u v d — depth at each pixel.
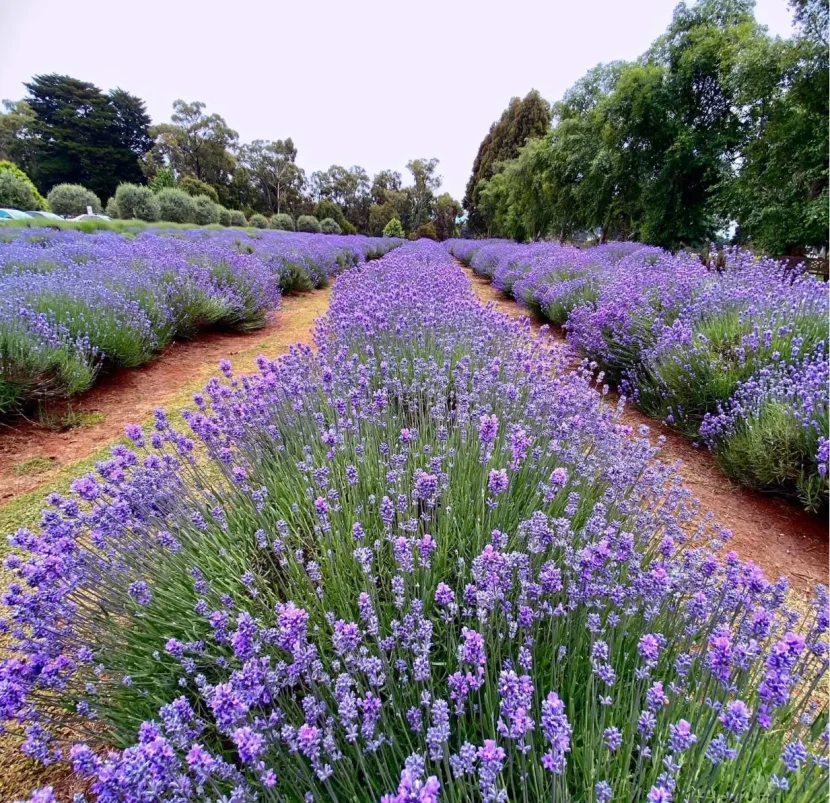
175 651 1.41
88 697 1.49
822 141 10.95
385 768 1.15
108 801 0.95
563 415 2.68
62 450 3.92
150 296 6.25
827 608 1.35
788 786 1.06
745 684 1.32
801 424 3.12
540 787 1.07
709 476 3.64
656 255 10.43
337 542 1.82
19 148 55.50
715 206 14.64
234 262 9.06
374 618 1.27
